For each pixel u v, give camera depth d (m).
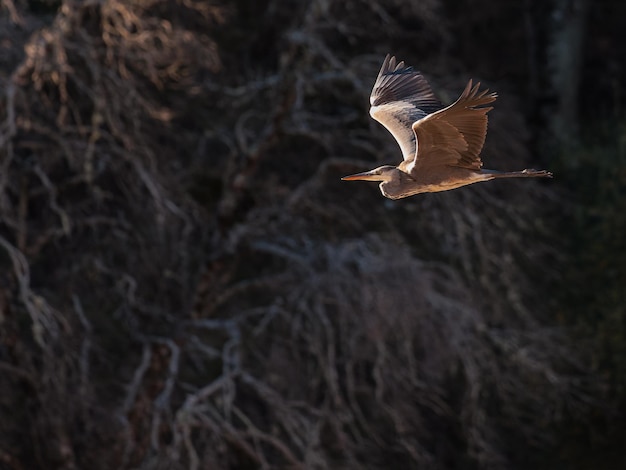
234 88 22.38
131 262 19.30
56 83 17.41
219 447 17.92
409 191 7.59
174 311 20.38
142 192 18.91
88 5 17.22
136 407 19.20
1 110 17.70
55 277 19.33
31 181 19.03
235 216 20.72
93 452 18.59
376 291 18.11
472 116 6.77
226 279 20.08
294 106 19.73
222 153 21.62
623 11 32.66
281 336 20.00
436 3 20.31
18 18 16.98
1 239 17.09
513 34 29.61
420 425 20.47
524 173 7.38
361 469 19.03
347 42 22.94
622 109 31.80
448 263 22.22
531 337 21.89
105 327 19.75
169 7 20.61
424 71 20.84
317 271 19.11
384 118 8.04
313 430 18.16
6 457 18.33
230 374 18.06
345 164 19.67
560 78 30.05
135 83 18.03
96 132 17.39
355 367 21.03
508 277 21.41
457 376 22.72
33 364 18.91
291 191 20.86
